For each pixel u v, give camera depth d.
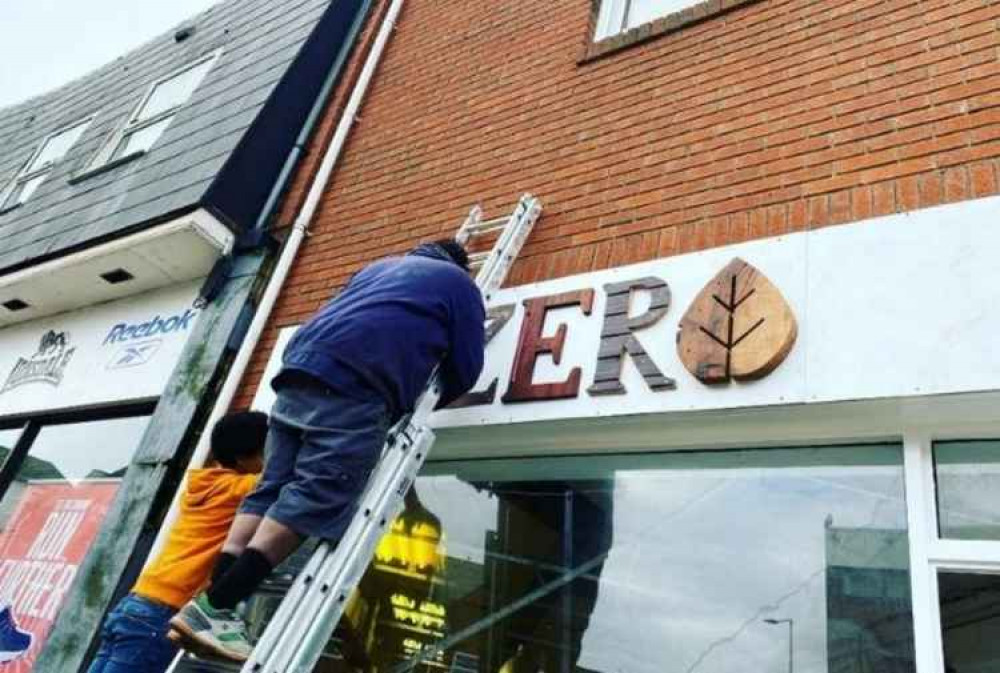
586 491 3.16
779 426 2.71
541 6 5.26
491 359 3.43
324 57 6.29
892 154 2.93
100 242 5.70
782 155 3.25
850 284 2.68
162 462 4.39
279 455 2.44
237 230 5.27
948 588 2.24
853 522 2.52
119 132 7.57
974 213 2.57
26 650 4.55
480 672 3.09
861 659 2.32
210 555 2.93
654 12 4.64
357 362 2.30
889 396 2.41
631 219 3.53
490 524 3.35
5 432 6.18
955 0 3.23
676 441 2.96
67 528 5.03
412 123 5.33
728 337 2.79
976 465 2.40
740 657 2.56
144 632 2.76
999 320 2.34
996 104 2.81
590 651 2.88
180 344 5.21
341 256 4.81
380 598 3.46
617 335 3.12
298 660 2.10
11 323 7.04
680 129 3.72
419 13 6.34
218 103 6.42
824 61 3.44
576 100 4.37
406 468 2.53
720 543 2.76
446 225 4.38
